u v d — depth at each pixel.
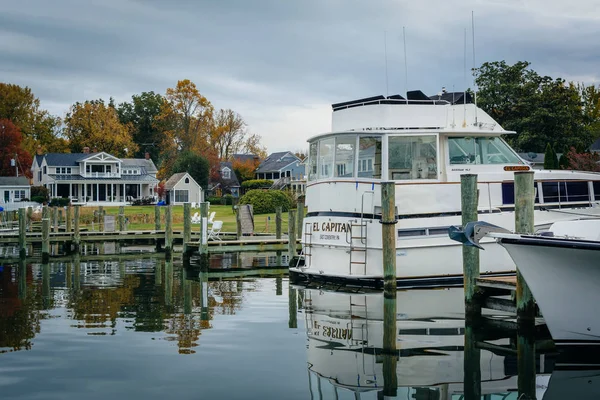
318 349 9.91
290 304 14.12
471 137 16.38
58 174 77.38
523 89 61.34
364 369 8.81
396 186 15.46
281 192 47.34
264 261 25.27
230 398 7.61
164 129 96.56
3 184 68.38
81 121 95.19
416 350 9.83
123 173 82.19
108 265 23.67
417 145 16.03
